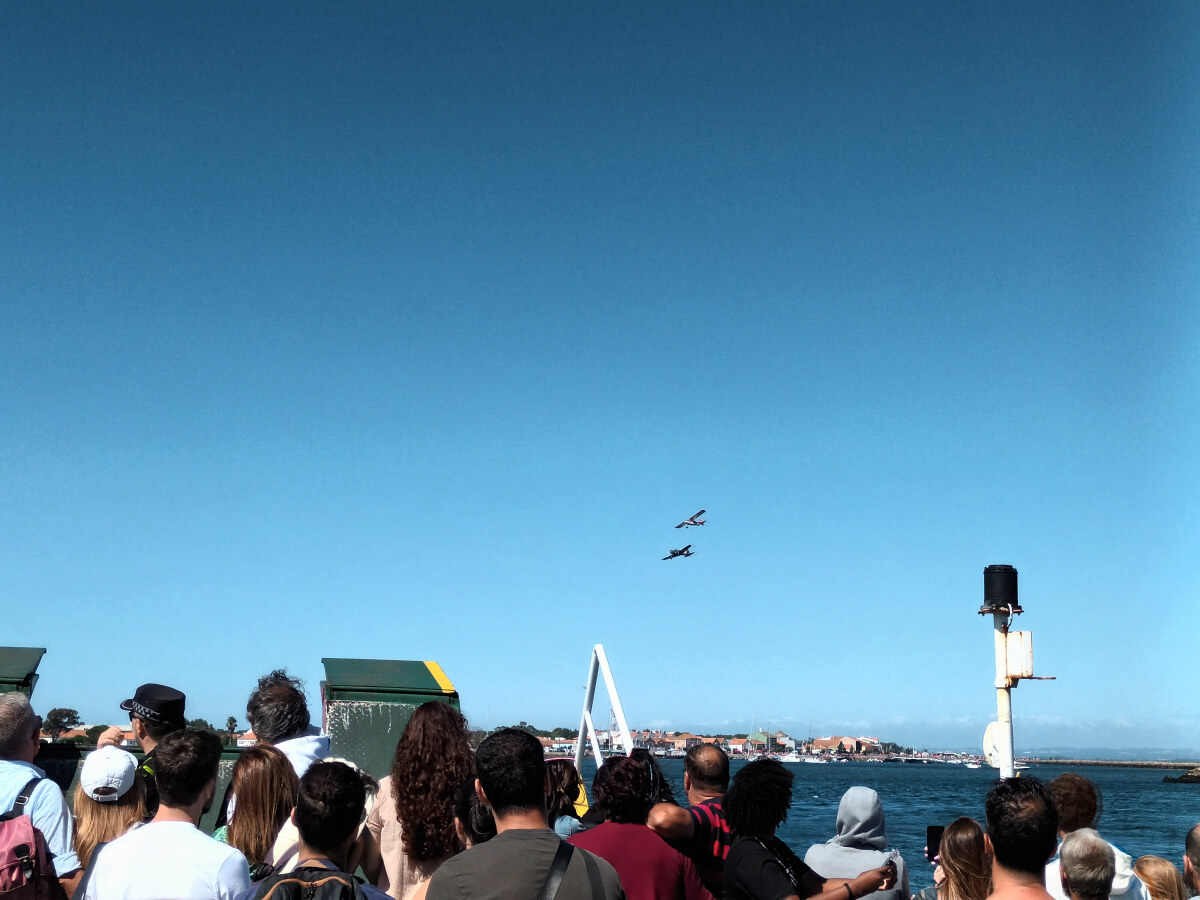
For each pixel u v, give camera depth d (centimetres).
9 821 432
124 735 543
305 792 364
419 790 429
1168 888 517
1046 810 359
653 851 420
